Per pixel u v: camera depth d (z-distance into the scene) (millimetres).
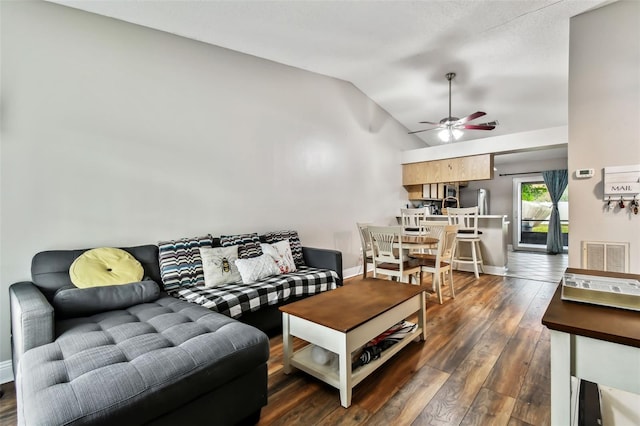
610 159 2422
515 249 7859
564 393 831
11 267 2072
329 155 4492
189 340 1487
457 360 2180
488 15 2748
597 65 2479
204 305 2197
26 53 2113
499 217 4922
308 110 4160
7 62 2047
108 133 2477
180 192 2900
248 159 3451
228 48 3221
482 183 8297
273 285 2607
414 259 3869
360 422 1576
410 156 6020
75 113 2320
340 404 1722
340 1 2396
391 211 5875
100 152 2439
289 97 3900
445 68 3963
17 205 2092
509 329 2713
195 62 3002
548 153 7023
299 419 1605
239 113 3367
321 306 2043
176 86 2869
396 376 1983
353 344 1746
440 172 5699
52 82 2217
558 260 6289
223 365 1402
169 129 2824
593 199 2498
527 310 3205
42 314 1487
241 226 3383
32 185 2146
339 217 4680
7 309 2045
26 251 2127
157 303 2090
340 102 4668
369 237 4051
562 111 4961
